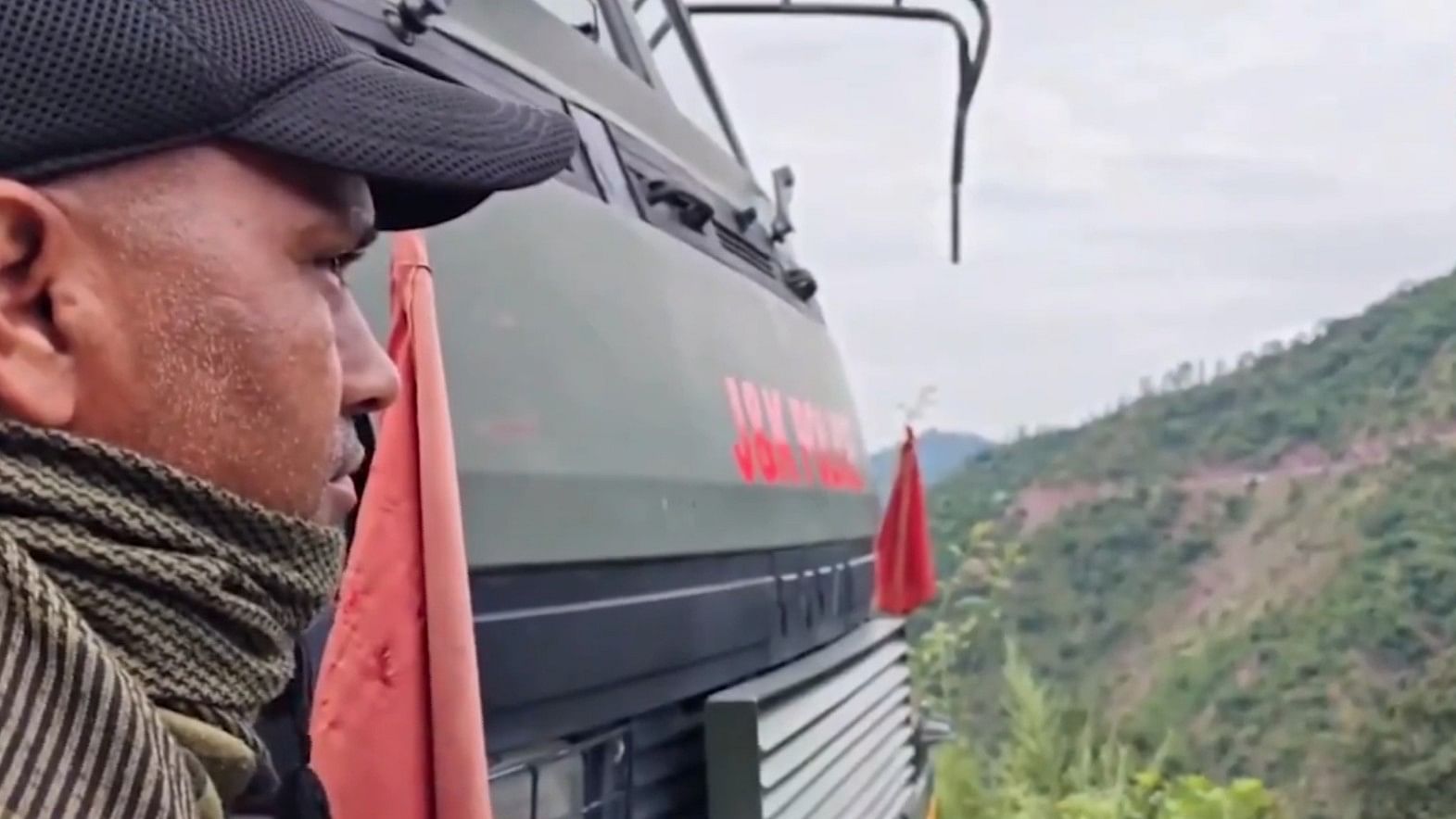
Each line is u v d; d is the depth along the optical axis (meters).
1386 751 14.70
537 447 2.96
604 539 3.15
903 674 6.70
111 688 1.27
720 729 3.74
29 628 1.25
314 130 1.47
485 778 2.18
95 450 1.35
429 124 1.58
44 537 1.31
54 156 1.34
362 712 2.14
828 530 5.08
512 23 3.54
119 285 1.37
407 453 2.21
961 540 17.66
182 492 1.39
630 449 3.36
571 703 3.09
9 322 1.35
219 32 1.42
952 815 11.58
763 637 4.34
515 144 1.66
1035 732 12.54
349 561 2.18
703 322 4.07
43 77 1.33
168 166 1.39
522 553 2.85
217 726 1.42
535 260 3.16
